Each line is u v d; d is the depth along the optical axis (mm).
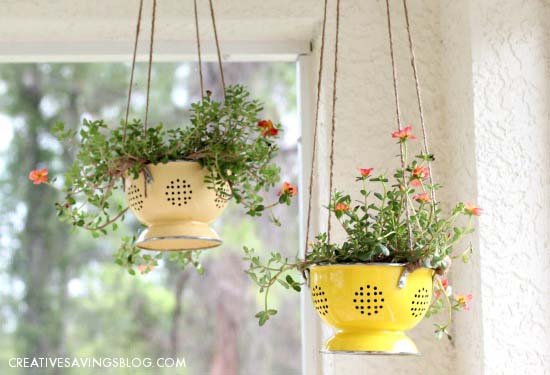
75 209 2037
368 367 2207
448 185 2289
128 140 1930
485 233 2107
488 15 2176
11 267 6832
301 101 2426
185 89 6910
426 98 2330
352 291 1739
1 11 2289
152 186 1914
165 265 6902
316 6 2340
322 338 2270
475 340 2107
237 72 6883
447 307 2238
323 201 2287
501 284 2094
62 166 7066
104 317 6844
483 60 2158
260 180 2021
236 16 2328
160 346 6812
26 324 6750
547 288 2100
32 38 2404
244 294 6832
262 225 6793
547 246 2115
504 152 2139
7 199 6930
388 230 1785
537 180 2135
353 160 2293
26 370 6672
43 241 6910
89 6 2316
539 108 2158
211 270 6867
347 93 2320
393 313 1747
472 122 2146
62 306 6840
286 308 6844
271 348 6797
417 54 2350
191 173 1927
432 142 2314
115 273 6906
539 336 2082
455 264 2232
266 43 2443
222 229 6809
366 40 2346
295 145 6727
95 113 7066
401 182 1826
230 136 1948
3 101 7047
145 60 2480
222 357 6742
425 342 2230
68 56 2439
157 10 2318
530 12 2188
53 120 7086
